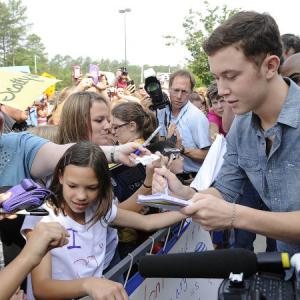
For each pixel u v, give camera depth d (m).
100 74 6.69
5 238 1.86
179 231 2.31
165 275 1.12
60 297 1.57
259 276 1.18
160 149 2.88
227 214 1.52
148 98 4.37
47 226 1.38
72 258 1.80
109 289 1.50
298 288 1.09
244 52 1.46
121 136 2.95
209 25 12.10
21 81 2.01
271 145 1.67
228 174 1.98
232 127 1.92
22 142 1.99
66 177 1.80
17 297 1.67
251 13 1.50
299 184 1.61
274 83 1.57
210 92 4.24
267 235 1.55
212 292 2.59
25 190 1.44
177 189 1.93
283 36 3.92
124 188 2.61
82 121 2.46
